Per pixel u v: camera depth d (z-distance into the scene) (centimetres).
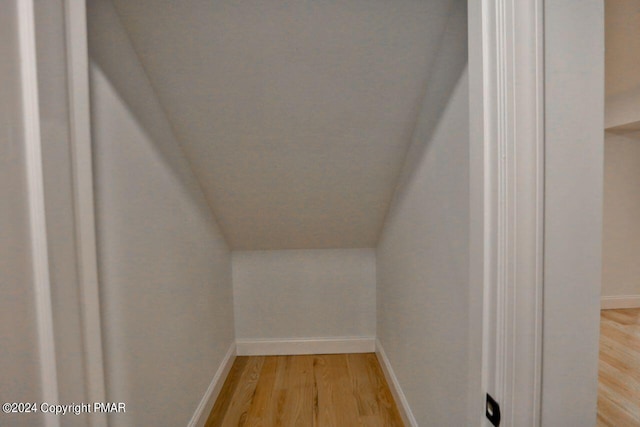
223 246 233
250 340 261
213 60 127
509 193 52
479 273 58
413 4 111
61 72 61
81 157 66
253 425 175
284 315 262
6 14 53
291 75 133
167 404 137
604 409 165
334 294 262
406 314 170
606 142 312
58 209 60
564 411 53
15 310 54
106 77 101
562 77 50
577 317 52
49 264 58
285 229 232
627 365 208
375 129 156
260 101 143
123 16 111
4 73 53
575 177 51
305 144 164
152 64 126
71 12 64
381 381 219
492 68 54
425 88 137
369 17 115
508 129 51
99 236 95
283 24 117
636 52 188
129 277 111
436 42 121
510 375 53
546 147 51
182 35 118
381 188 196
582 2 50
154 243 129
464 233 98
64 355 61
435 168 125
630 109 279
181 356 152
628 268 318
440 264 120
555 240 51
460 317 102
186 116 146
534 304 51
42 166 57
